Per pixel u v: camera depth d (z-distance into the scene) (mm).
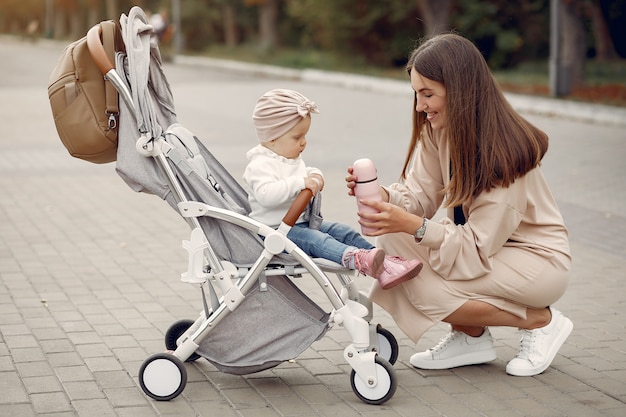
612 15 30969
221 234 4551
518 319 4844
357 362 4469
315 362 5133
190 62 35844
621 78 25672
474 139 4574
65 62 4535
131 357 5152
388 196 4941
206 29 50781
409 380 4859
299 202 4344
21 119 17188
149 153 4434
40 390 4621
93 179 11164
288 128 4410
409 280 4773
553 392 4691
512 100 19453
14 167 11945
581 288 6789
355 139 14789
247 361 4594
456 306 4727
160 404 4473
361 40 34938
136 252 7742
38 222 8836
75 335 5535
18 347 5285
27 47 54312
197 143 4781
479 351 5047
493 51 32594
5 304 6172
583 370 5031
